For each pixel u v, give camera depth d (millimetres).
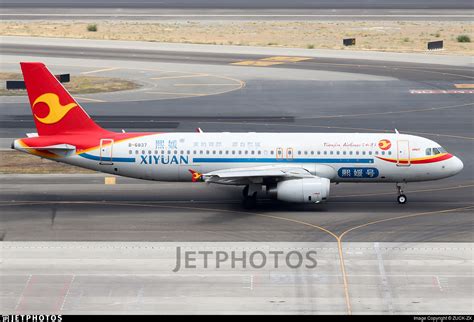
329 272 169625
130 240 189500
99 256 178375
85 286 161375
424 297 156625
